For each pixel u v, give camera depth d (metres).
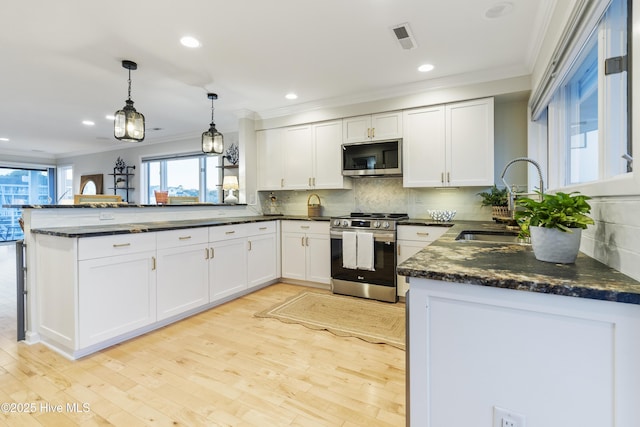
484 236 2.40
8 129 5.41
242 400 1.74
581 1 1.39
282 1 1.98
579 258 1.25
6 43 2.47
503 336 0.96
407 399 1.10
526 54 2.72
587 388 0.87
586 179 1.94
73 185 7.93
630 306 0.82
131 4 1.99
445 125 3.34
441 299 1.05
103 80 3.24
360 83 3.37
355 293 3.57
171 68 2.96
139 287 2.51
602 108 1.42
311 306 3.25
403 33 2.37
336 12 2.10
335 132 3.97
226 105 4.12
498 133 3.38
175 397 1.76
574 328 0.88
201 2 1.98
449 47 2.59
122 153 7.01
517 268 1.06
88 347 2.23
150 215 3.22
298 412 1.64
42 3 1.96
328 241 3.83
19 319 2.44
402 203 3.94
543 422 0.92
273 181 4.45
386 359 2.18
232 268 3.41
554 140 2.42
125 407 1.68
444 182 3.34
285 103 4.05
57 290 2.27
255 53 2.67
